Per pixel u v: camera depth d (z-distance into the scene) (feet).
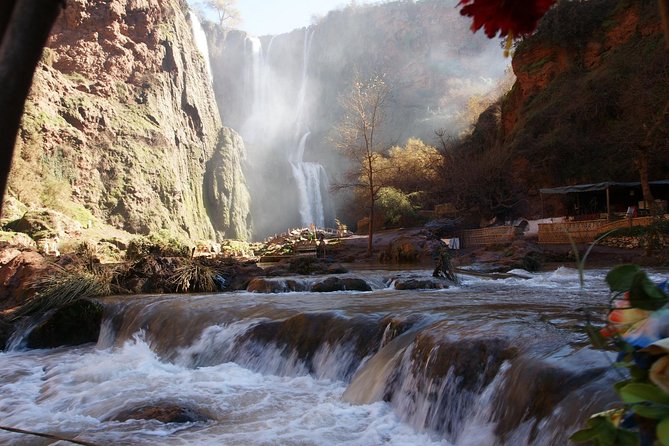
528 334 20.48
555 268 78.64
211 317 35.88
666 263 73.92
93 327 43.68
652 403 4.23
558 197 133.49
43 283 51.37
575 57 154.20
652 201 103.24
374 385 23.53
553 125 142.10
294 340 30.22
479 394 18.62
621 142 121.80
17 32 3.46
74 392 28.68
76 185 180.55
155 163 208.54
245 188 262.26
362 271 77.36
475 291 46.42
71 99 187.01
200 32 290.15
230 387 27.50
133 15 219.61
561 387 15.61
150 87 219.41
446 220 146.10
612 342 4.89
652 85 120.37
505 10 3.94
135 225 194.49
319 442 19.61
